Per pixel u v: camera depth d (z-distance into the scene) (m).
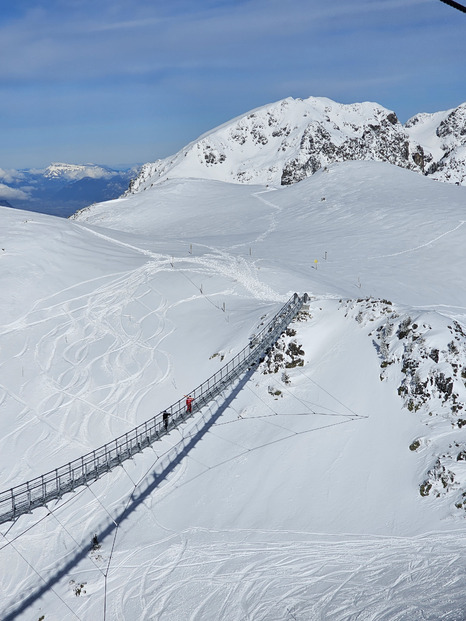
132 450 38.44
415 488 31.95
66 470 39.84
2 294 63.62
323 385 40.84
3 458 41.44
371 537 30.27
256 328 49.78
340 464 35.00
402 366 38.12
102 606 30.12
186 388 46.69
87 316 61.19
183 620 28.06
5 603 31.41
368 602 26.11
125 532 34.84
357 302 45.62
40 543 34.91
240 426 40.19
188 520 34.66
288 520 32.75
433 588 25.84
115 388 48.91
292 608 27.02
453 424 33.97
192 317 58.88
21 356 54.28
